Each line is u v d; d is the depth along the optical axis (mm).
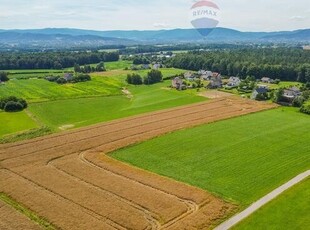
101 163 68812
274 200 54531
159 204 53656
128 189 58312
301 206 52656
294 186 59125
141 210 52188
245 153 74375
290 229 47000
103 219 49719
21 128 94688
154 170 66125
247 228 47281
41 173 64188
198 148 77125
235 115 104438
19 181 60938
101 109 119438
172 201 54594
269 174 64438
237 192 57719
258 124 95312
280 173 64812
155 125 94062
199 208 52781
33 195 56062
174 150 76000
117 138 83375
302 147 78312
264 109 112812
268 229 47000
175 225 48250
